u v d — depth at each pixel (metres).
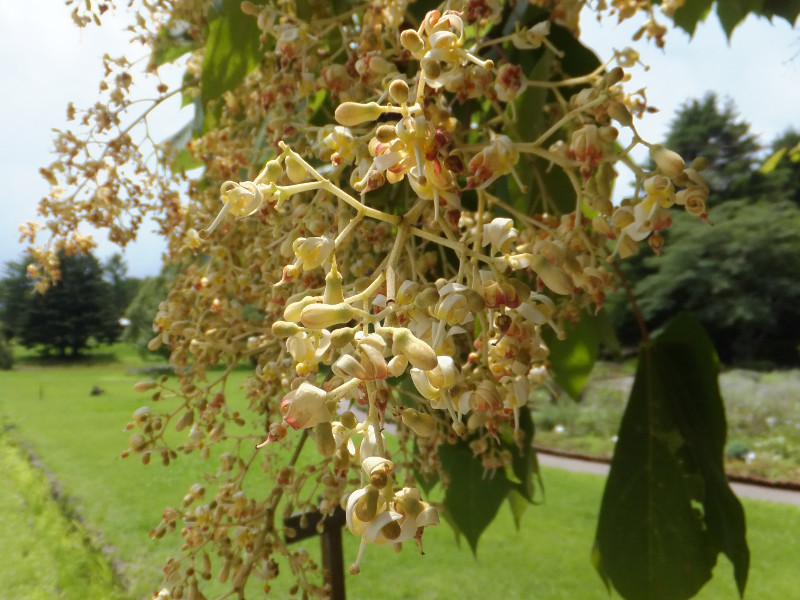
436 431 0.20
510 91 0.15
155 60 0.23
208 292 0.19
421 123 0.11
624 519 0.26
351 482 0.18
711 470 0.26
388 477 0.09
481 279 0.12
